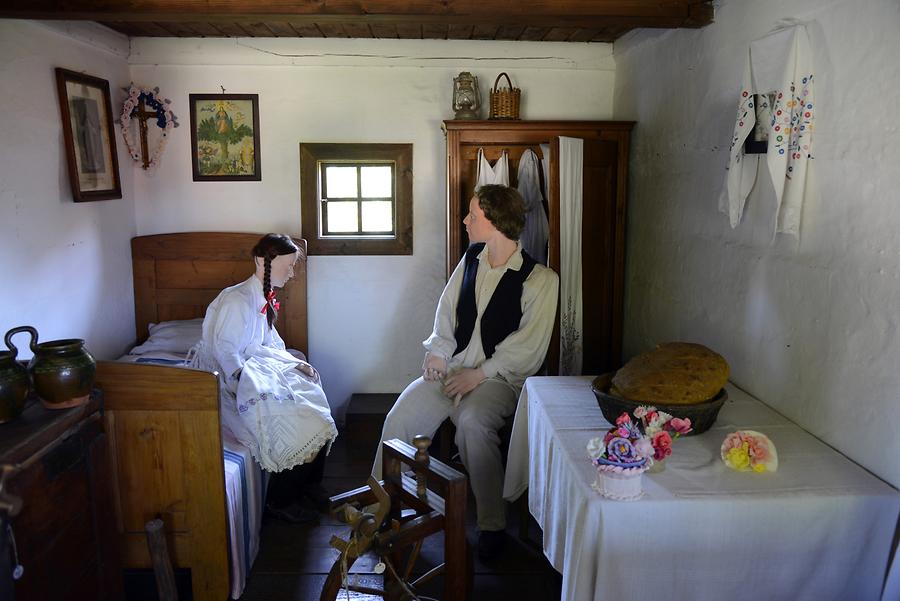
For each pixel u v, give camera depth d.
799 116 2.11
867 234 1.87
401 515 2.27
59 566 1.78
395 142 4.07
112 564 2.10
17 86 2.85
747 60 2.32
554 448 2.11
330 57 3.97
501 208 2.97
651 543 1.69
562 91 4.08
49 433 1.71
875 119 1.84
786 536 1.70
